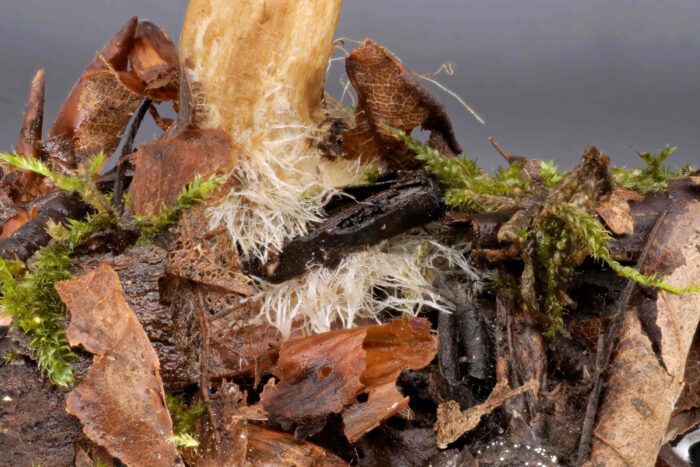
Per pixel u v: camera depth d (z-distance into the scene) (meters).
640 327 0.12
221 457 0.12
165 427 0.12
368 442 0.12
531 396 0.12
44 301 0.12
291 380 0.12
